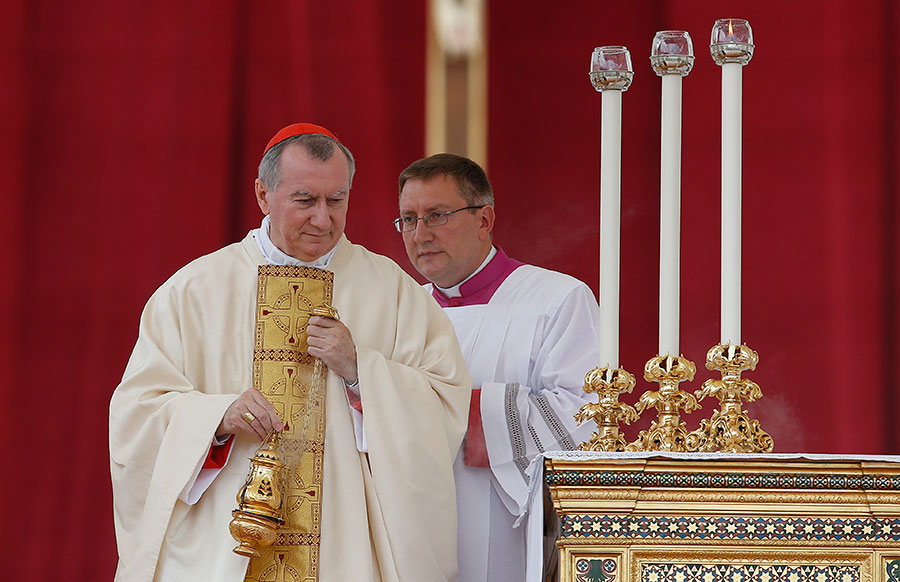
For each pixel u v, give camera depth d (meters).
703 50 23.86
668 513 11.33
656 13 24.16
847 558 11.25
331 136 15.00
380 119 24.23
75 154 23.89
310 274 14.80
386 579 14.20
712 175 23.67
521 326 17.89
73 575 23.02
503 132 24.33
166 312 14.83
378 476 14.34
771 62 23.80
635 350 23.52
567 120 24.28
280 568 13.89
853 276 23.30
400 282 15.84
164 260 23.81
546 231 24.19
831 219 23.45
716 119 23.73
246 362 14.63
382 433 14.39
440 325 15.91
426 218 18.02
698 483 11.30
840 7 23.67
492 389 16.70
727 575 11.29
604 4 24.31
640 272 23.62
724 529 11.30
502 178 24.28
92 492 23.25
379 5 24.39
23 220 23.69
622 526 11.34
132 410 14.34
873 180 23.39
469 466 16.66
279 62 24.28
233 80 24.20
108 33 24.11
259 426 13.86
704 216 23.64
